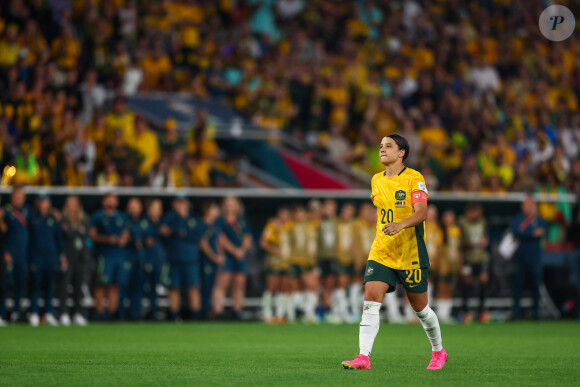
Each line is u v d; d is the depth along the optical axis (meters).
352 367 29.30
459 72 106.50
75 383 25.25
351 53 103.00
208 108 85.50
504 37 117.19
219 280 70.00
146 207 70.50
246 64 96.75
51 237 62.78
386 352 39.06
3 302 62.25
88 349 39.41
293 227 71.06
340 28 108.50
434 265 73.38
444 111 96.88
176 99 85.62
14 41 82.56
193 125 80.56
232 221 70.31
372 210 73.31
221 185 77.88
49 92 78.50
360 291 72.69
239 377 27.14
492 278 77.75
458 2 118.88
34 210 62.91
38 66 78.62
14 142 69.88
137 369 29.86
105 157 73.81
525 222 73.19
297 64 98.44
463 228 74.12
